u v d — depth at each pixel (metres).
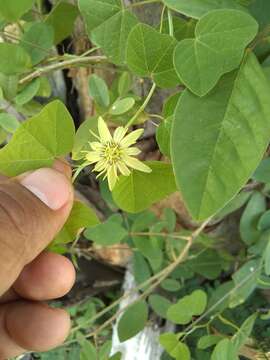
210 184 0.08
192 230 0.21
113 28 0.10
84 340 0.18
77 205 0.11
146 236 0.19
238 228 0.21
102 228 0.18
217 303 0.18
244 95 0.09
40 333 0.14
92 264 0.25
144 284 0.19
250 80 0.09
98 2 0.10
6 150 0.09
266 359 0.19
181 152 0.08
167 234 0.19
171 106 0.11
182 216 0.21
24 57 0.14
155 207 0.21
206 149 0.08
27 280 0.13
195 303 0.16
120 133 0.10
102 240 0.18
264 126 0.08
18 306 0.14
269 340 0.21
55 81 0.20
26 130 0.09
